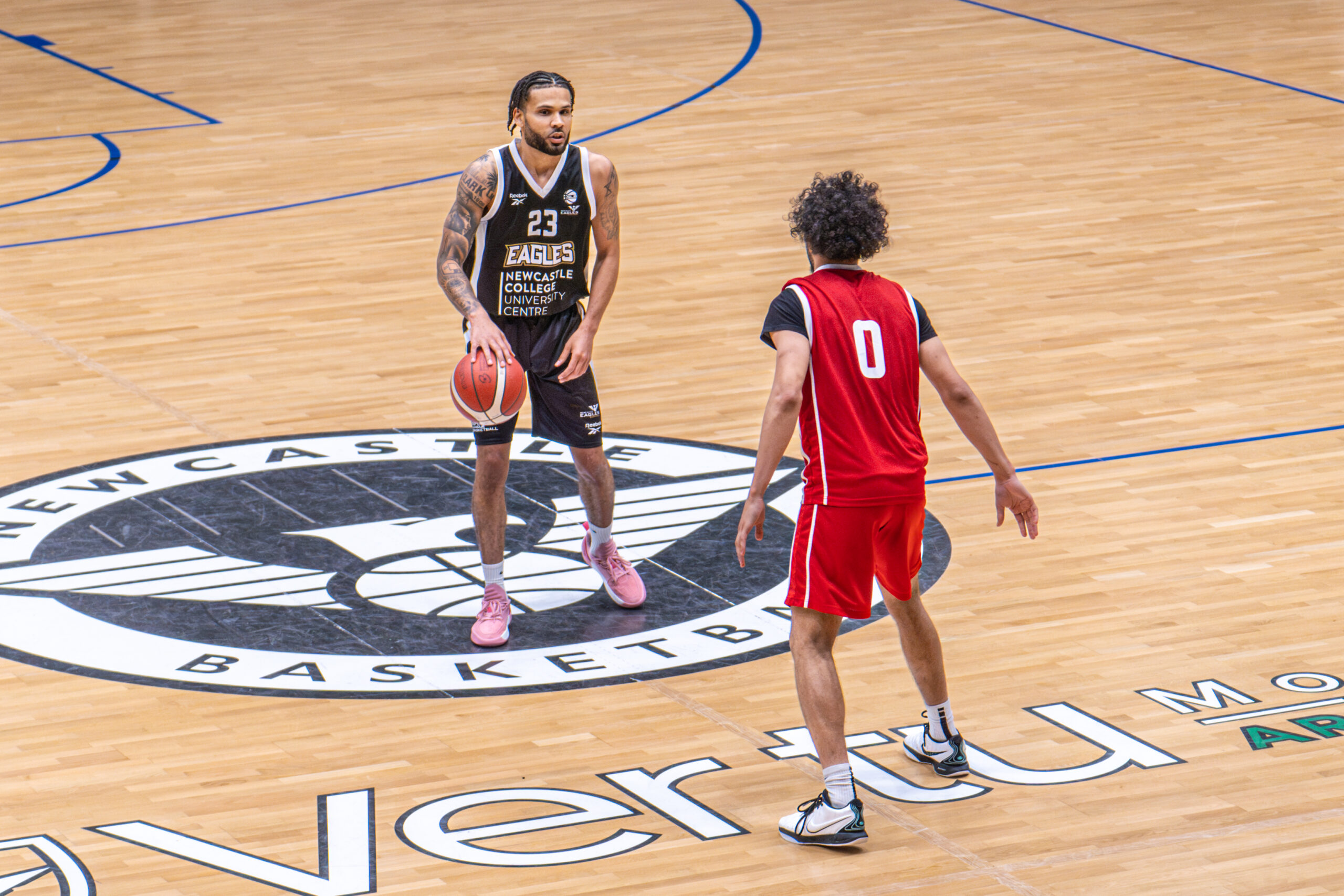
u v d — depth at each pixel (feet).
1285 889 44.01
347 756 52.11
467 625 61.52
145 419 83.10
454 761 51.80
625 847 46.50
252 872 45.16
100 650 59.21
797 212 47.80
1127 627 60.64
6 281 107.04
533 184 57.93
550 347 59.82
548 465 76.95
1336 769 50.26
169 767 51.37
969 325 96.84
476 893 44.09
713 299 102.73
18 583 64.49
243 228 119.55
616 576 62.80
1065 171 130.93
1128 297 101.30
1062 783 49.83
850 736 53.11
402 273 108.88
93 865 45.57
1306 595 63.00
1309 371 88.33
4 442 79.66
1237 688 55.83
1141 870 44.98
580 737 53.26
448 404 85.51
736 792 49.70
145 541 68.69
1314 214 117.80
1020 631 60.44
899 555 47.21
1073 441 79.61
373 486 74.69
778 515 71.46
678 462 77.46
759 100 158.20
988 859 45.70
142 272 109.19
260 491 73.97
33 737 53.21
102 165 138.31
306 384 88.43
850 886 44.42
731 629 61.21
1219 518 70.38
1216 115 147.74
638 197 125.90
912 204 122.52
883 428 46.44
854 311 46.65
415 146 143.74
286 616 62.03
